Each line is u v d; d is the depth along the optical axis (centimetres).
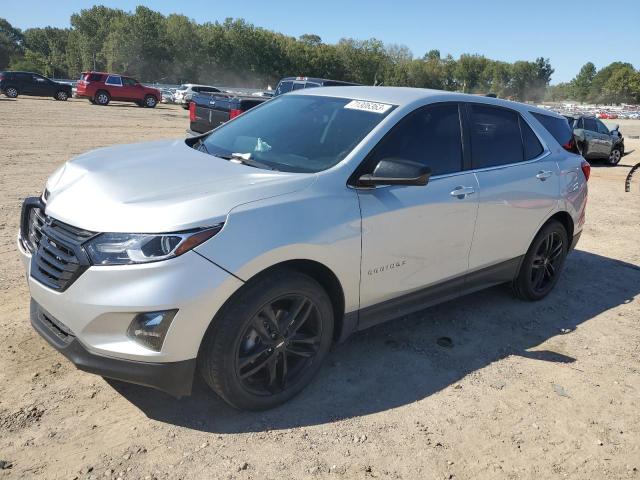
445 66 13062
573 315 495
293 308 315
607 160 1889
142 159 357
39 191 805
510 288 515
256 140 388
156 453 279
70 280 271
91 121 2077
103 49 9338
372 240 339
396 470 281
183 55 9325
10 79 3216
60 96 3400
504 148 455
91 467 266
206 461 276
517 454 302
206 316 274
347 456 288
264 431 302
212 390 313
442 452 298
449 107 414
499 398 352
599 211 956
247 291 289
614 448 315
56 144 1354
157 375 273
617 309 517
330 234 314
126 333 268
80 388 325
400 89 428
